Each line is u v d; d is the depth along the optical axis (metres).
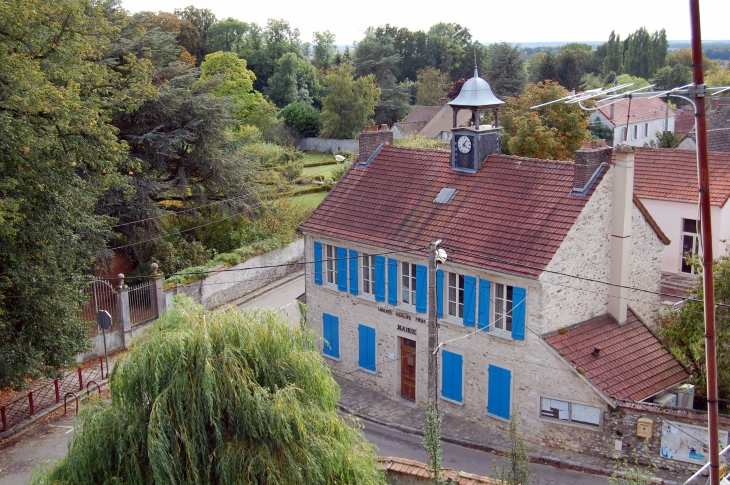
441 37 122.94
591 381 21.53
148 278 33.22
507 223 24.12
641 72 111.44
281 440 13.70
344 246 27.89
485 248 23.70
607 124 66.38
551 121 43.56
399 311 26.34
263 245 41.53
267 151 65.25
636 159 35.06
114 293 31.28
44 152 23.38
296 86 99.62
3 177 22.34
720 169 32.12
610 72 108.44
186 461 13.48
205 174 40.94
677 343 23.30
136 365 14.09
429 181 27.70
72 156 25.20
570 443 22.28
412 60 122.25
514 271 22.39
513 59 82.56
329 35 127.12
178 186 39.22
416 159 29.03
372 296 27.36
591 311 23.97
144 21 43.34
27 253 24.02
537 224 23.41
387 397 27.47
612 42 114.88
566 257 22.66
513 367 23.23
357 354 28.44
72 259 26.23
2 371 22.62
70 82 25.09
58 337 24.77
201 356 13.82
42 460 22.28
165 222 39.75
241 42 107.06
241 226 42.97
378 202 28.19
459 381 25.03
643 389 22.06
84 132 25.88
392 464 18.28
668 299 30.28
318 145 88.06
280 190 51.75
